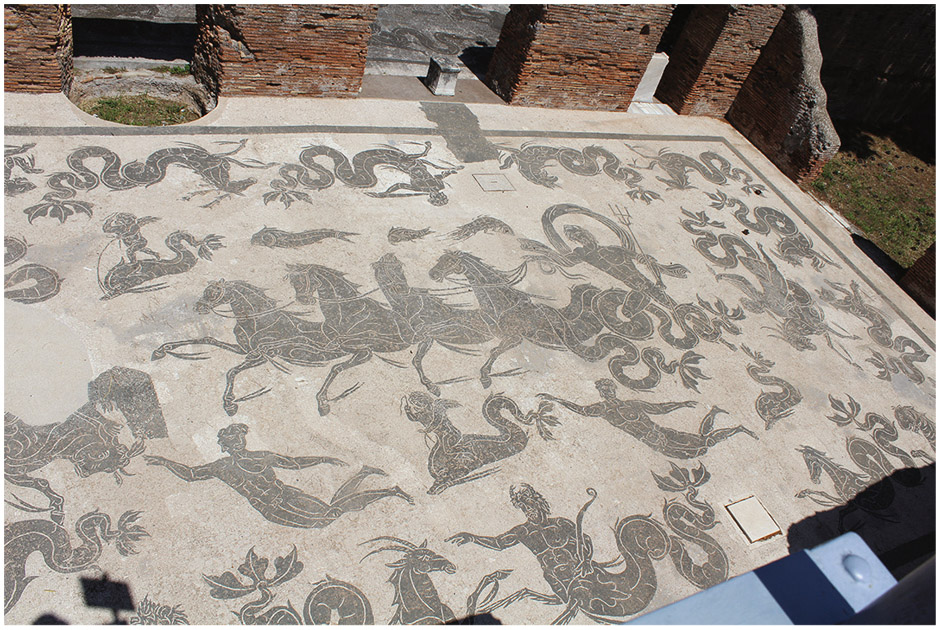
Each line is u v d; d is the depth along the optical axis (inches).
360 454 236.5
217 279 281.6
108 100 389.7
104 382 231.8
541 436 261.7
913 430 326.3
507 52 481.7
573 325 317.1
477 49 574.6
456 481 237.6
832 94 681.6
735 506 259.8
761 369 330.3
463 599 207.3
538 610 210.2
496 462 247.4
